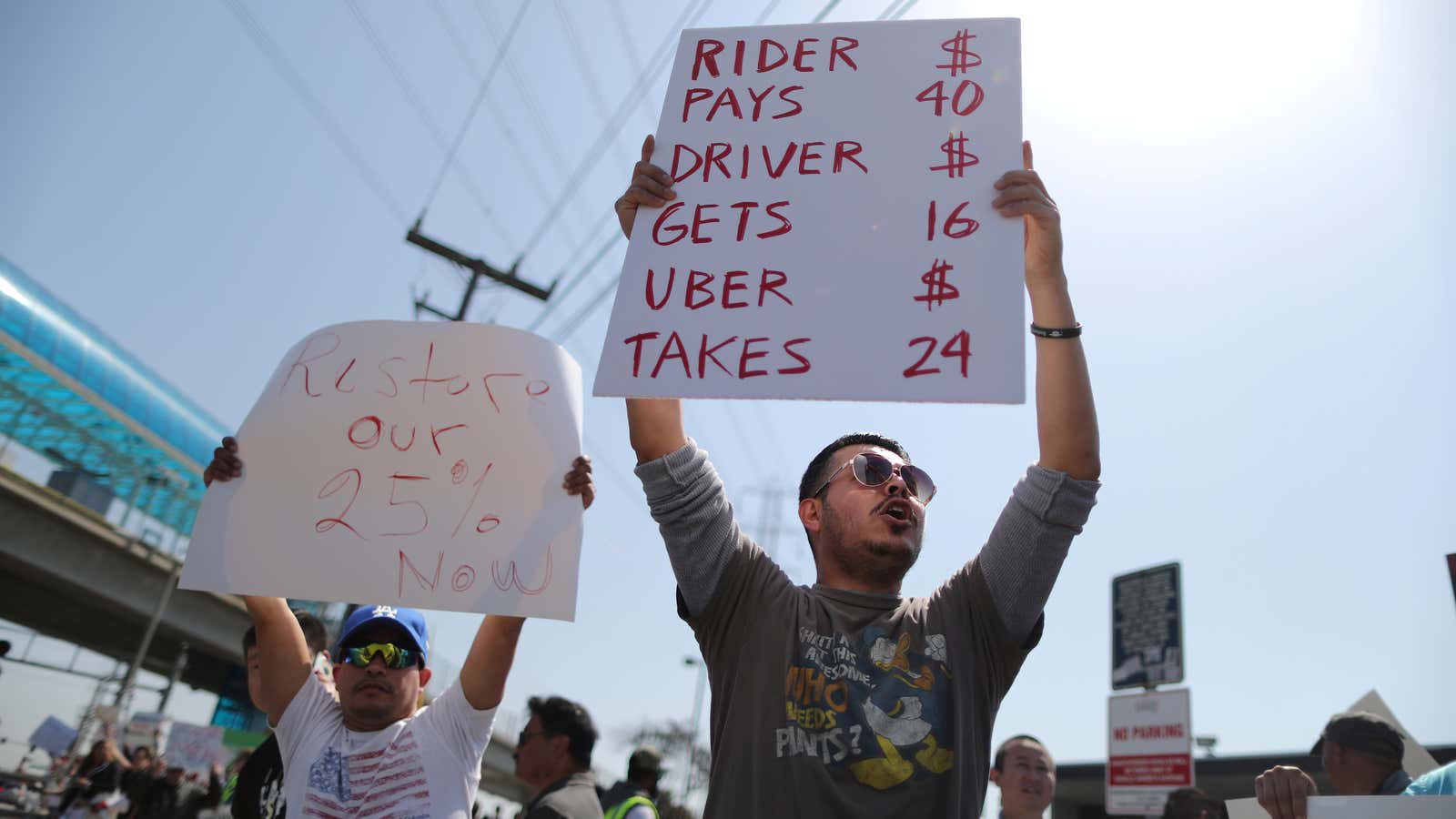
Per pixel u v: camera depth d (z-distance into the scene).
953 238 2.18
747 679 2.10
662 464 2.27
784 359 2.10
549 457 2.68
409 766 2.74
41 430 34.47
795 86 2.52
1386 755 3.42
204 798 9.84
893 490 2.35
